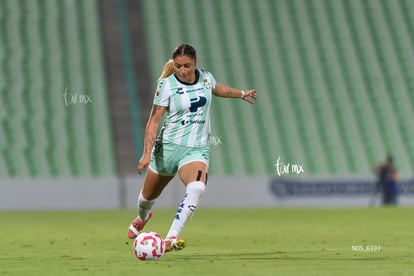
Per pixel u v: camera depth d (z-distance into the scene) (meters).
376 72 127.19
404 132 119.56
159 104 32.31
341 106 121.44
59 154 107.44
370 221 66.19
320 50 128.75
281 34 129.88
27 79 116.00
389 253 34.31
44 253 35.91
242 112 117.56
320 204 102.19
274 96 120.81
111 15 127.75
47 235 49.44
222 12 131.50
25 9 124.75
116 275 26.25
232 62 124.62
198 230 54.78
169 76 32.44
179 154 32.56
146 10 129.62
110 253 35.62
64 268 28.73
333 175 108.69
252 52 126.56
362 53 129.38
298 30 130.88
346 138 117.00
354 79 125.56
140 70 120.56
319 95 122.31
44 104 113.25
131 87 117.62
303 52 128.00
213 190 99.94
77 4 127.88
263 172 110.38
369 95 123.75
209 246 39.94
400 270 27.25
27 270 28.17
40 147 107.94
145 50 123.75
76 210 91.88
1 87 114.31
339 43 130.25
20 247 39.66
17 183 93.88
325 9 134.62
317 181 102.31
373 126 119.50
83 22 125.44
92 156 107.81
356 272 26.59
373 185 103.69
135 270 27.72
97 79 117.88
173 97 32.12
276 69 124.88
